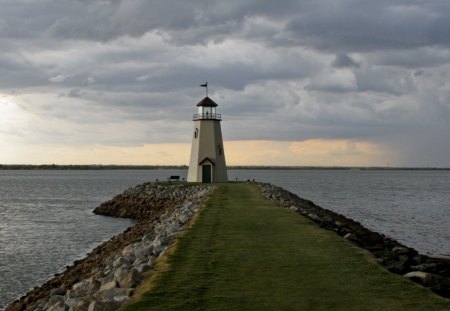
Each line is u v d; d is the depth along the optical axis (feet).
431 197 266.16
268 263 43.73
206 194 125.80
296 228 64.85
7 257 92.89
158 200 161.07
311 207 124.16
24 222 147.43
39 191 319.68
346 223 101.65
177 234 60.44
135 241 72.13
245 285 36.60
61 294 49.06
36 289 62.28
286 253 48.11
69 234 122.62
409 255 58.85
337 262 44.09
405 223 147.33
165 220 89.92
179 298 33.45
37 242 110.42
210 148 183.62
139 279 39.63
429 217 164.55
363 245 61.11
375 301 32.73
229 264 43.37
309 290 35.29
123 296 34.94
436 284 38.42
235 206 93.50
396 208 196.65
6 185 411.95
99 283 43.11
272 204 97.96
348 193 295.48
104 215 168.45
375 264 43.45
